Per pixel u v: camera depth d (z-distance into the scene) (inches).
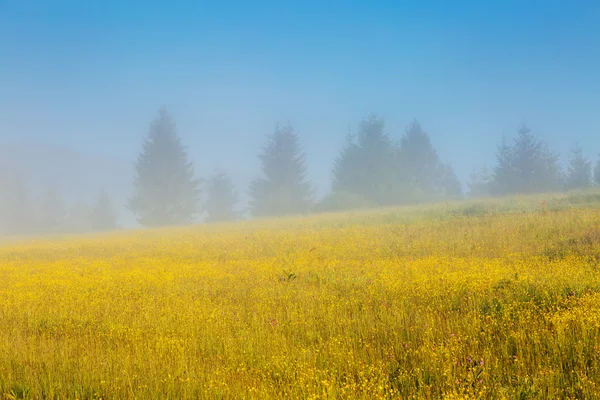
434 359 261.4
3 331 349.4
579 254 551.8
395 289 419.5
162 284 522.3
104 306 421.1
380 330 320.5
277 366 264.1
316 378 239.9
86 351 297.4
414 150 3191.4
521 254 581.6
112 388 248.8
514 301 350.9
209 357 292.0
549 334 281.6
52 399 238.4
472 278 428.8
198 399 237.6
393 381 251.0
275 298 431.8
